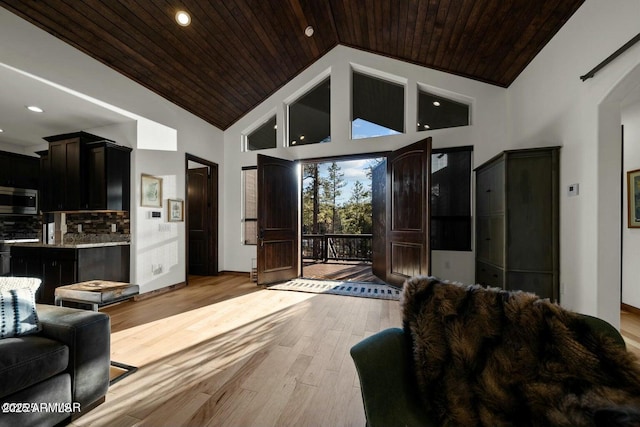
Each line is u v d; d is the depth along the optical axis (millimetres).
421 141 3648
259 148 5305
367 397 969
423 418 987
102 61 3141
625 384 776
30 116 3492
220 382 1782
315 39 4242
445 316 1105
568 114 2568
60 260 3188
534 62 3129
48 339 1427
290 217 4758
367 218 9703
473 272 3875
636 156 2955
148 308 3252
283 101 4988
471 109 4043
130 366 1966
